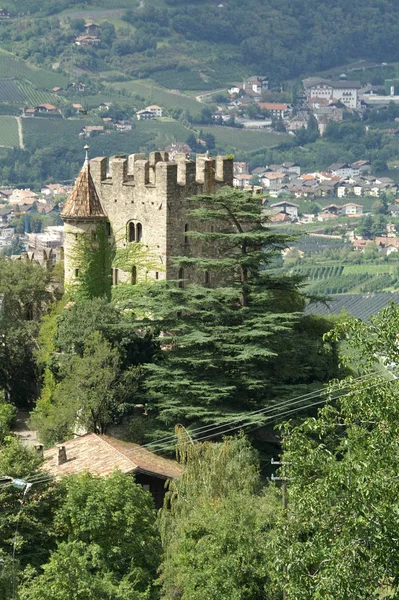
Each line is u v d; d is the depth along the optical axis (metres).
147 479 141.25
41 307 185.38
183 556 116.06
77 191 184.25
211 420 155.25
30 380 181.50
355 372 165.38
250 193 169.88
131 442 156.12
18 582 112.19
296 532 92.38
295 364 163.00
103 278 184.75
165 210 179.62
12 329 180.75
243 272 168.88
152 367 161.75
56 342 172.62
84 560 113.88
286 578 90.44
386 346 96.38
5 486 119.50
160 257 180.75
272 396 160.62
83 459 144.00
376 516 87.38
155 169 180.25
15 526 119.62
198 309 164.88
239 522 115.50
